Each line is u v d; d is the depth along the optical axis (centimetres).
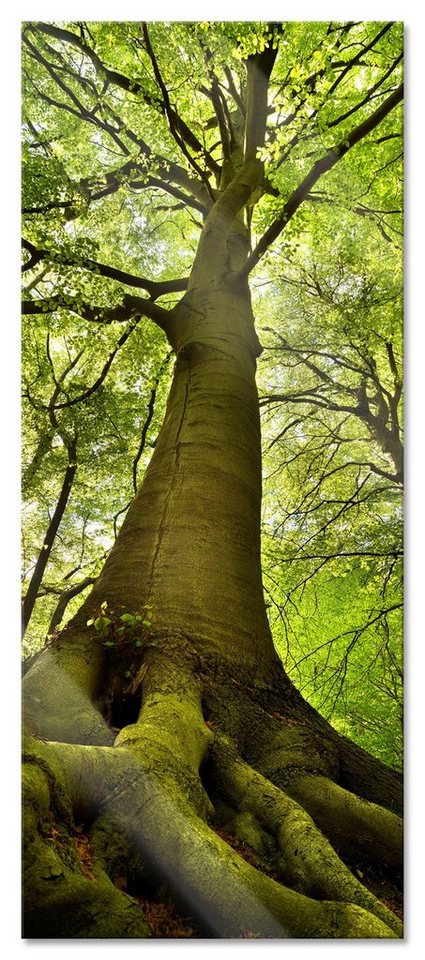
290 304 1188
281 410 1300
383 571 1029
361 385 1120
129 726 277
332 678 1033
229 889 211
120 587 385
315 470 1226
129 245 1137
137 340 985
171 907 210
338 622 1084
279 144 607
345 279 1065
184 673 332
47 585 1114
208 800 260
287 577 1051
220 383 524
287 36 731
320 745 349
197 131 993
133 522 438
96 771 222
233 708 333
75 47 865
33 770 197
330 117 824
